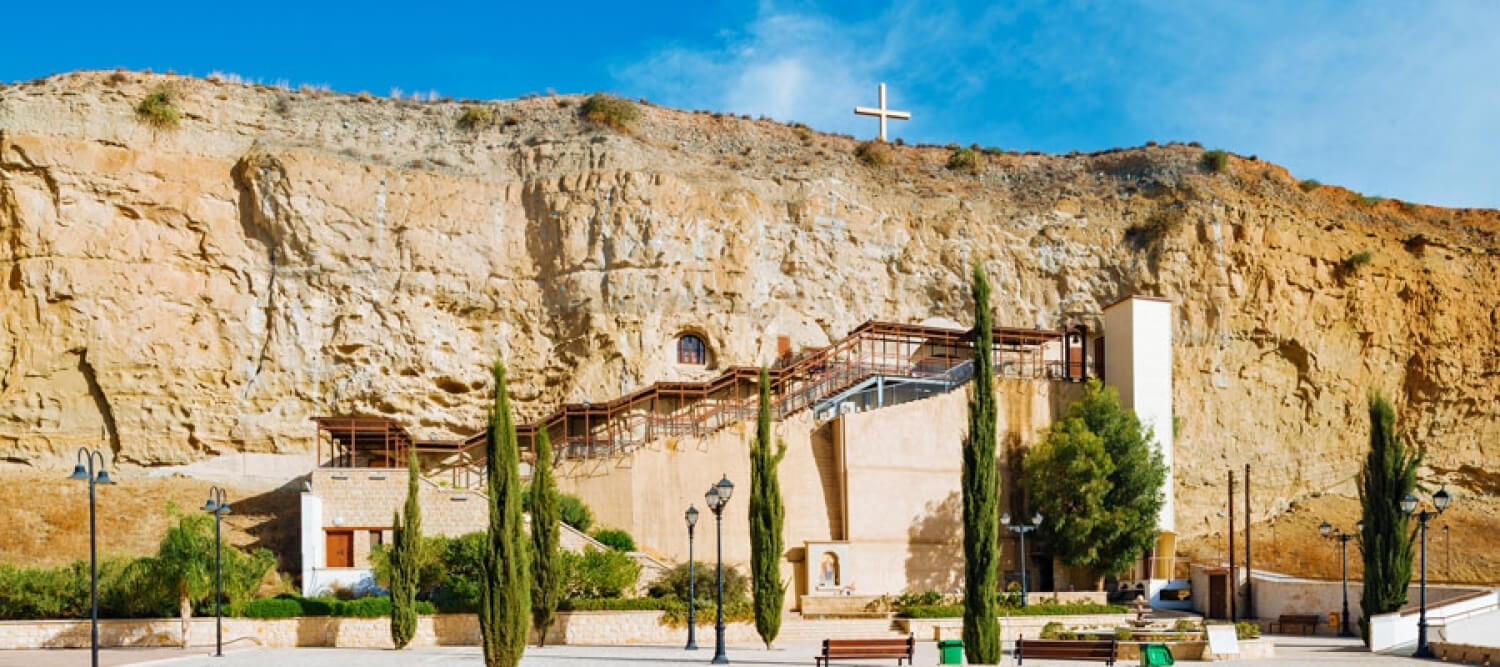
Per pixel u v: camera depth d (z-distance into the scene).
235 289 49.62
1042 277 60.38
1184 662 31.86
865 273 58.06
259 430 48.50
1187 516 56.66
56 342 46.81
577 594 37.41
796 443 47.75
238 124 52.44
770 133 64.94
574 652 32.81
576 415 49.22
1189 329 59.66
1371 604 37.66
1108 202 63.09
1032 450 49.72
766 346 54.50
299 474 48.53
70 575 35.12
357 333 50.16
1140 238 61.53
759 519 33.75
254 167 50.47
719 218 55.38
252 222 50.53
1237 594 46.66
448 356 51.28
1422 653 32.56
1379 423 38.69
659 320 52.84
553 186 53.97
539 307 53.03
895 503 48.09
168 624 34.56
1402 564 37.59
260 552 37.06
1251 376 59.81
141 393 47.38
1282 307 60.88
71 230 47.69
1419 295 64.00
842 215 58.56
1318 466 60.00
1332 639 39.81
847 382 51.59
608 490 44.97
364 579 39.06
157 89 51.38
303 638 35.06
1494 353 64.81
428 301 51.62
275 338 49.44
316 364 49.69
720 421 50.38
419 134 55.53
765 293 55.66
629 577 38.25
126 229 48.50
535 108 59.28
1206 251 60.69
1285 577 46.53
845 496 47.19
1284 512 58.66
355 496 40.88
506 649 27.05
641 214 53.84
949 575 48.53
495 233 53.38
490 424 28.17
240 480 47.66
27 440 45.81
